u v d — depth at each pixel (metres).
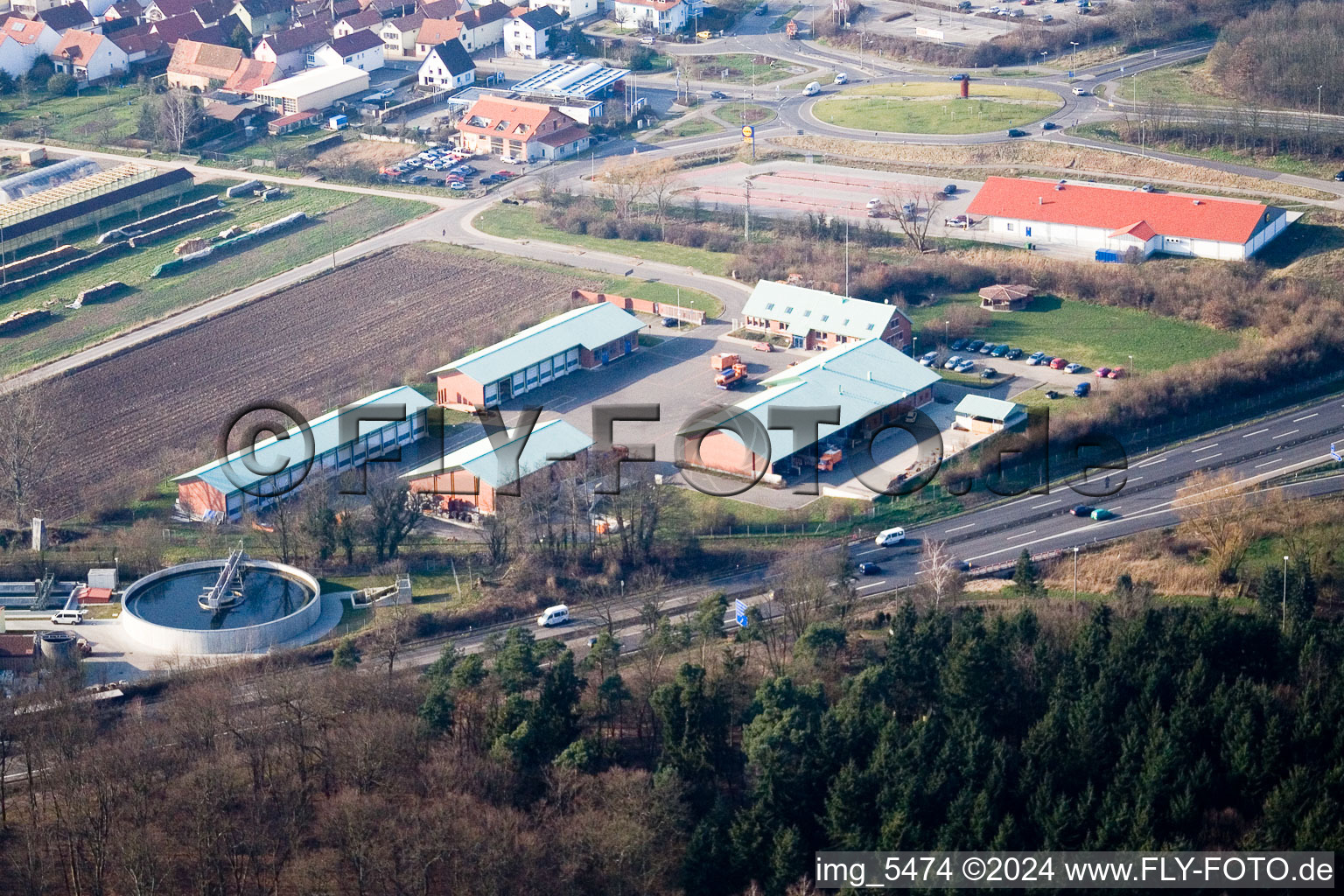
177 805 164.50
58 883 161.00
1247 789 173.38
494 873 158.12
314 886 160.38
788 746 170.62
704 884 164.88
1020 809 172.00
